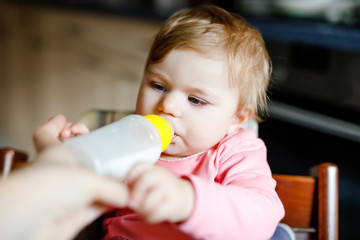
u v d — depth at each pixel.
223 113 0.70
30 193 0.32
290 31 1.43
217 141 0.73
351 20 1.50
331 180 0.72
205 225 0.47
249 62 0.74
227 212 0.49
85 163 0.46
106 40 2.00
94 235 0.76
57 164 0.37
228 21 0.77
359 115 1.42
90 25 2.07
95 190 0.36
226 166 0.71
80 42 2.15
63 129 0.59
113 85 2.01
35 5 2.36
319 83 1.53
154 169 0.44
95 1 2.26
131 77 1.89
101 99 2.10
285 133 1.57
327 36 1.35
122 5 2.06
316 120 1.49
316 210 0.74
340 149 1.44
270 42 1.61
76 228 0.40
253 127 0.85
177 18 0.78
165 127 0.60
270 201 0.58
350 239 1.43
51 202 0.33
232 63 0.69
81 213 0.40
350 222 1.43
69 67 2.26
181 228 0.47
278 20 1.59
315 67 1.52
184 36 0.69
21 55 2.58
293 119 1.54
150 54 0.74
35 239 0.33
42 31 2.37
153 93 0.70
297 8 1.58
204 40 0.69
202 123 0.68
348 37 1.30
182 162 0.75
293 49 1.56
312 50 1.51
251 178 0.65
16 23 2.56
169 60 0.68
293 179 0.74
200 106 0.68
